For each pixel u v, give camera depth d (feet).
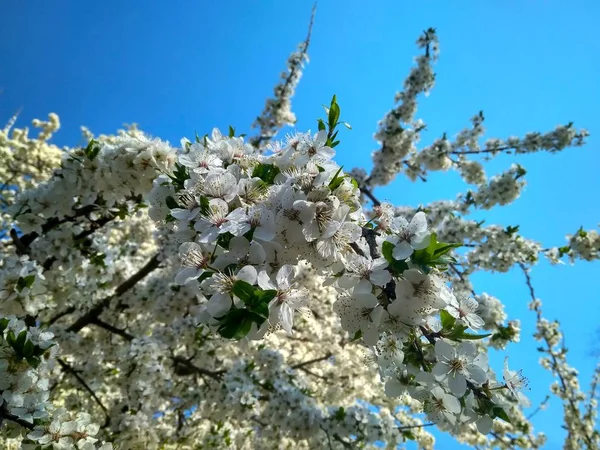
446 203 28.73
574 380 29.50
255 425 22.74
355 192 8.13
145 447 18.72
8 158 28.60
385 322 7.29
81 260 17.81
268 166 8.66
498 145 30.17
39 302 13.30
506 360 7.81
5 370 10.51
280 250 7.39
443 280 7.35
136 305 22.52
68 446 10.64
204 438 22.41
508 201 28.07
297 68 28.37
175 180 9.19
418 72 28.71
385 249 7.23
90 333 23.77
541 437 28.45
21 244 17.07
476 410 7.44
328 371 28.19
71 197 15.44
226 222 7.36
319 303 29.04
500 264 26.30
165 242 22.63
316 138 8.61
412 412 30.07
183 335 22.15
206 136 9.84
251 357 24.43
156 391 20.86
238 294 6.40
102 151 13.55
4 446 13.70
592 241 25.73
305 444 21.15
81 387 21.24
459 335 7.34
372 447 19.85
